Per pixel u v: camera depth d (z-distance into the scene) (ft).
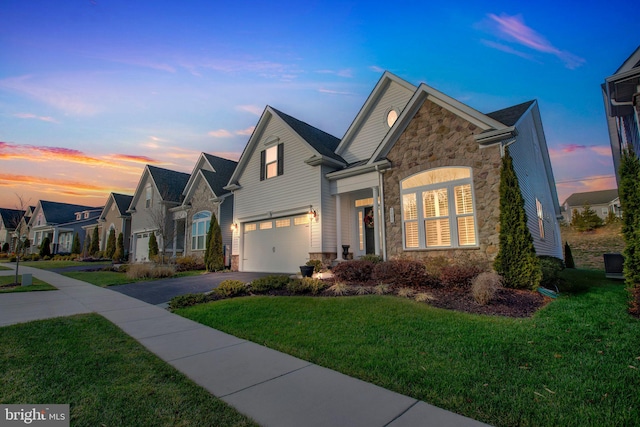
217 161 72.95
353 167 40.01
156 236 77.71
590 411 8.60
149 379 11.31
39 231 134.31
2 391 10.25
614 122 37.17
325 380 11.30
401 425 8.23
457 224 30.04
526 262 24.31
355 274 31.76
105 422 8.45
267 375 11.83
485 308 20.21
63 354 13.91
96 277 48.57
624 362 11.64
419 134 33.24
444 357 12.78
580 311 18.56
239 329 18.44
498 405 9.10
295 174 46.55
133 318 21.84
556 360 12.05
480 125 28.96
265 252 50.85
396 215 34.37
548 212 50.62
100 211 127.03
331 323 18.52
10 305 26.14
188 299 26.40
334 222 43.98
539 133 45.96
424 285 26.50
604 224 83.66
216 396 10.07
